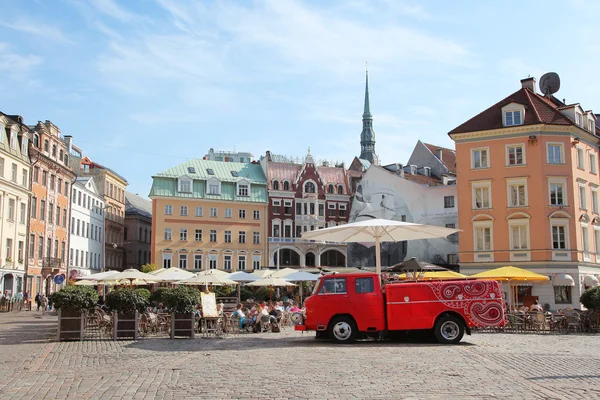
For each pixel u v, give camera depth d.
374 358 16.58
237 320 28.56
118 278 35.44
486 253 48.59
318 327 21.58
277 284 38.41
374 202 73.19
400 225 23.83
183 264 74.75
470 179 50.03
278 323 30.08
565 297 46.75
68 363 15.95
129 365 15.39
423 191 68.00
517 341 22.73
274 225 79.50
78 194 72.69
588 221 48.88
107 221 84.00
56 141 65.38
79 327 22.52
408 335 23.06
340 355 17.38
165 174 76.19
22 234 56.19
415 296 21.30
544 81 58.69
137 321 22.98
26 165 57.19
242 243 77.50
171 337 23.45
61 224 66.44
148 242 98.50
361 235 26.50
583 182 49.19
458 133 50.56
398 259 70.94
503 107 49.34
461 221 50.00
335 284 21.73
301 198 81.06
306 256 81.00
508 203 48.31
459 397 10.76
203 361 16.08
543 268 46.38
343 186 84.25
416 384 12.15
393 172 73.75
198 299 24.09
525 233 47.53
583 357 16.97
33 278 58.69
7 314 45.97
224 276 37.91
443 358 16.56
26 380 13.08
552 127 47.94
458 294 21.22
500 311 21.02
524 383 12.27
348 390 11.52
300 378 12.98
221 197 77.25
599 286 29.20
